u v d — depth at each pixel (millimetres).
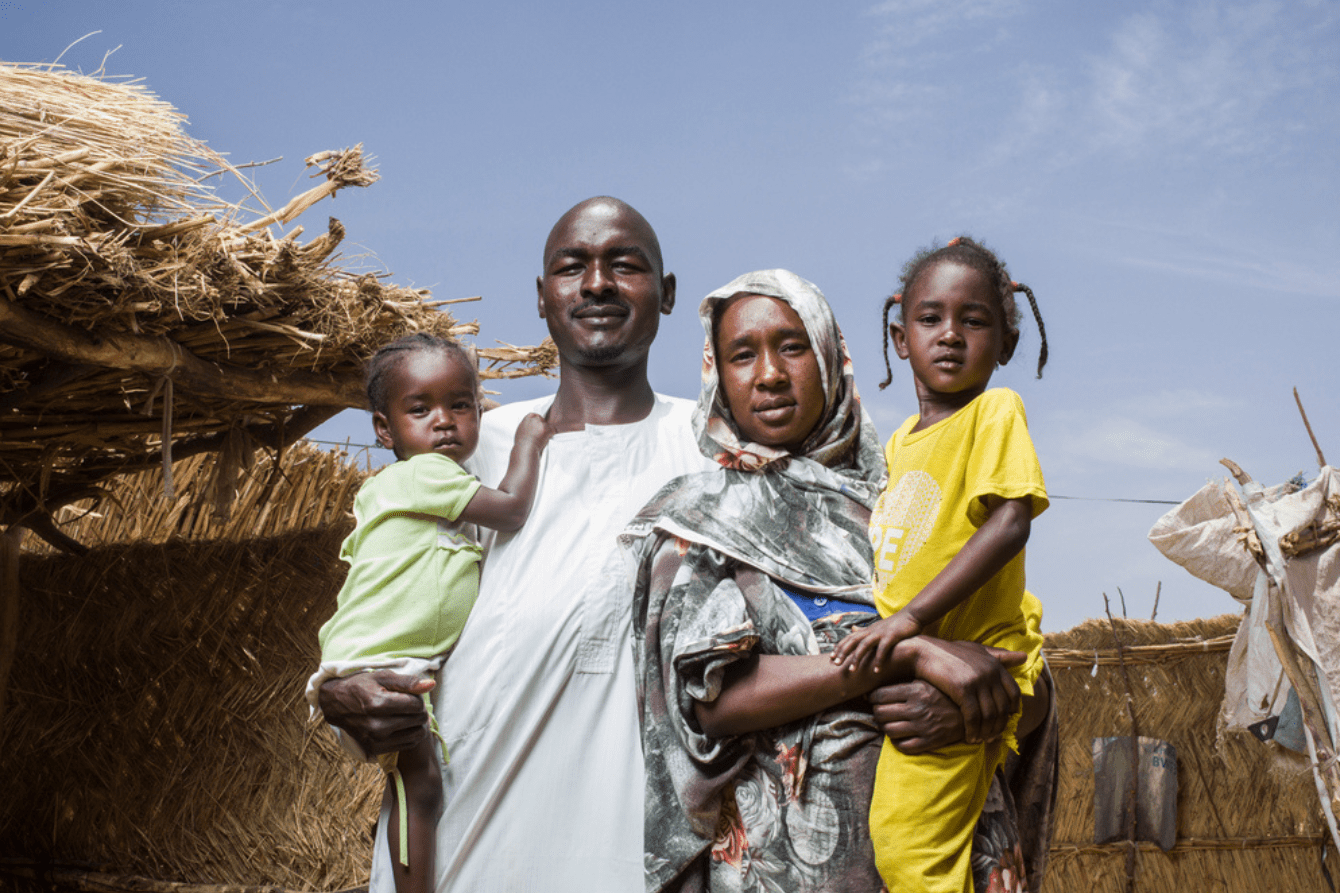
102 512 6555
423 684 2559
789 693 2293
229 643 5879
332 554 6043
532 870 2574
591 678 2666
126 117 3875
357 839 5551
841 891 2260
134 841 5727
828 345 2566
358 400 4855
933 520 2412
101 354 3867
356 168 4215
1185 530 5680
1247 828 8234
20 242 3326
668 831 2402
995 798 2420
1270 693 5605
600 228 2891
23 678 6152
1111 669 8398
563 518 2803
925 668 2240
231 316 4160
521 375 5309
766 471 2572
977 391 2564
